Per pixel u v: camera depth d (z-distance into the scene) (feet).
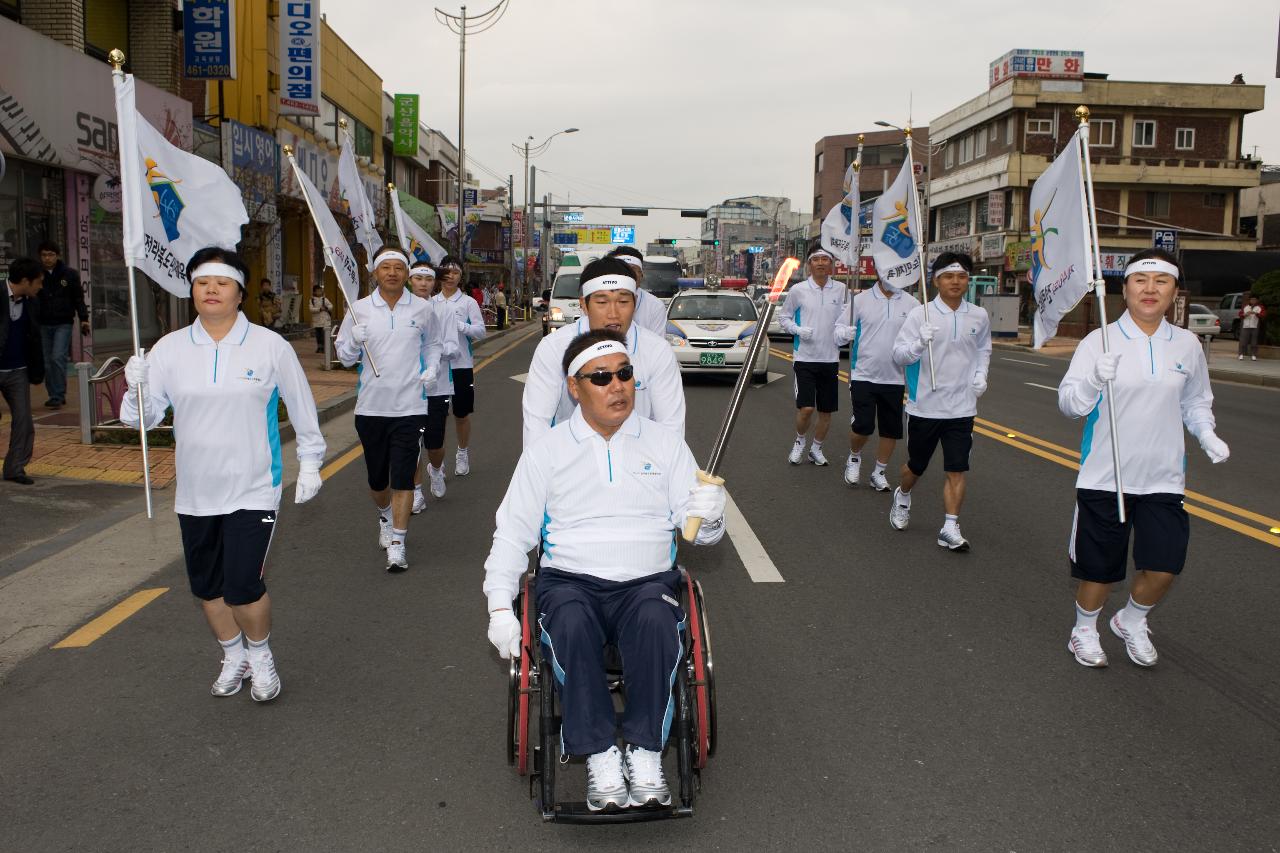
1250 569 22.00
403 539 21.45
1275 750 13.56
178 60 66.49
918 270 28.35
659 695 11.15
